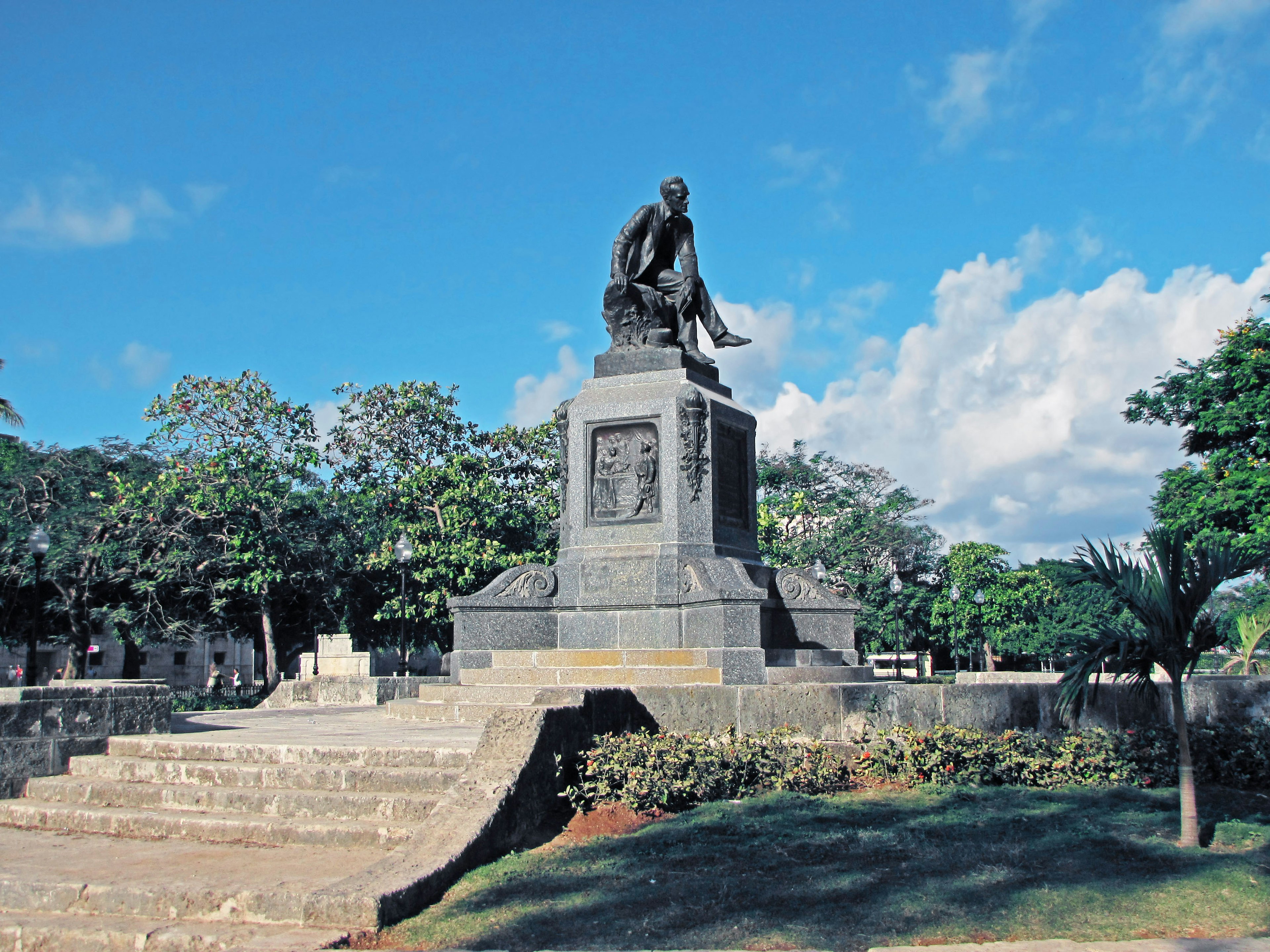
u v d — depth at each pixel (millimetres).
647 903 5957
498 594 13367
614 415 13680
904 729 10148
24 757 9430
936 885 6199
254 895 6145
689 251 15258
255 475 32719
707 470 13297
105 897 6426
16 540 33125
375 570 35375
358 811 8070
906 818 8062
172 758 9578
